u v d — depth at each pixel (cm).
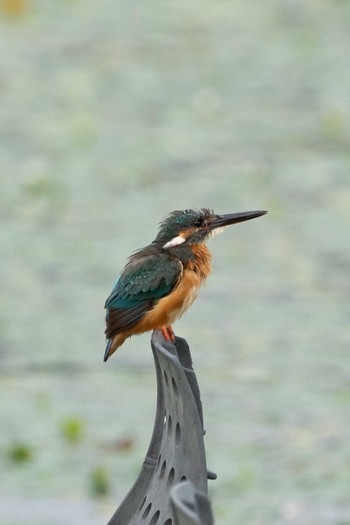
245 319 1467
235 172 2002
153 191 1928
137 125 2247
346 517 1013
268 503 1045
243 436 1175
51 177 1984
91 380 1314
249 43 2683
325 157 2066
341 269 1617
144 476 507
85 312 1488
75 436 1166
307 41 2684
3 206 1861
